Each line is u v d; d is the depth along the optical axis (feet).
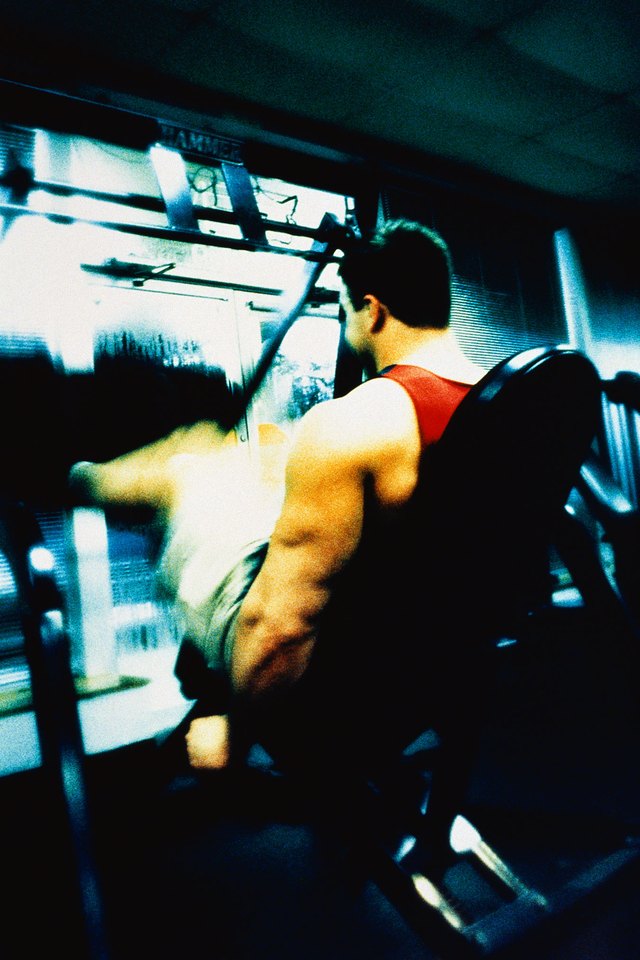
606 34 9.82
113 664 9.41
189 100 10.24
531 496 3.16
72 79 9.19
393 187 13.01
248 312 11.00
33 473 8.96
